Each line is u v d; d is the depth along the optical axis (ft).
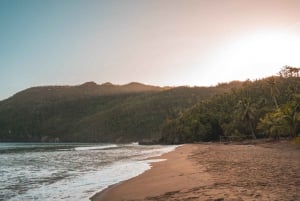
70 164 136.15
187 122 440.86
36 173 102.89
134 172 95.50
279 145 194.49
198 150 187.42
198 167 89.40
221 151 160.97
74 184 74.69
